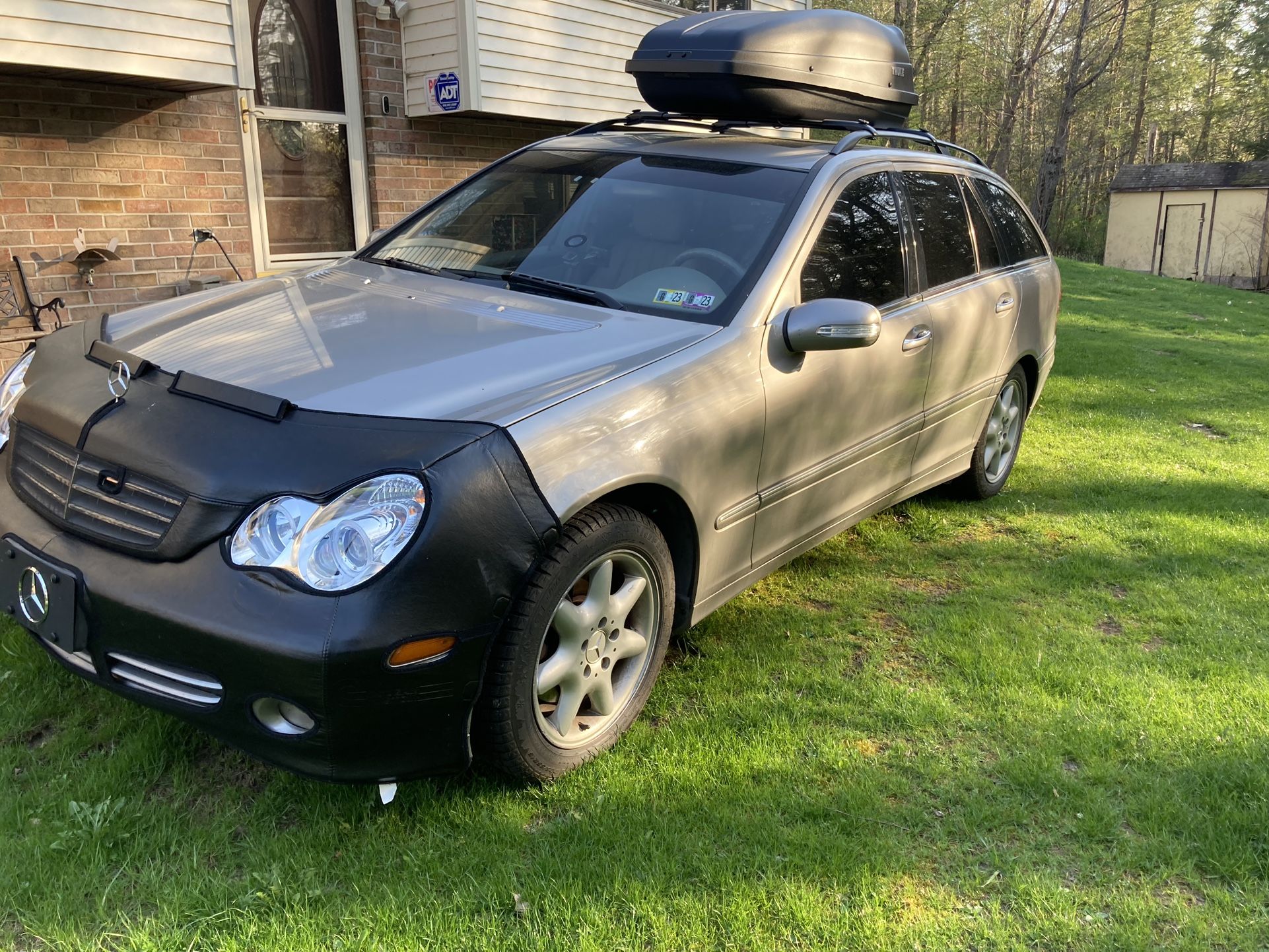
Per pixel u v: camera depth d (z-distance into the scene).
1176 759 2.79
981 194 4.78
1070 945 2.10
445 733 2.19
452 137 8.32
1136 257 35.25
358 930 2.00
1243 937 2.14
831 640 3.48
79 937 1.94
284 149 7.16
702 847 2.30
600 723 2.67
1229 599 3.99
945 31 32.59
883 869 2.28
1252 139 44.50
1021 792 2.62
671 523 2.80
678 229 3.30
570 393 2.43
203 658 2.02
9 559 2.32
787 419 3.09
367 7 7.41
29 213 5.57
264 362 2.46
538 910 2.09
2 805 2.30
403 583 2.02
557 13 8.13
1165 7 32.25
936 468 4.46
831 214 3.41
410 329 2.74
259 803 2.35
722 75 3.85
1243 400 8.05
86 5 5.07
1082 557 4.41
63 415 2.42
